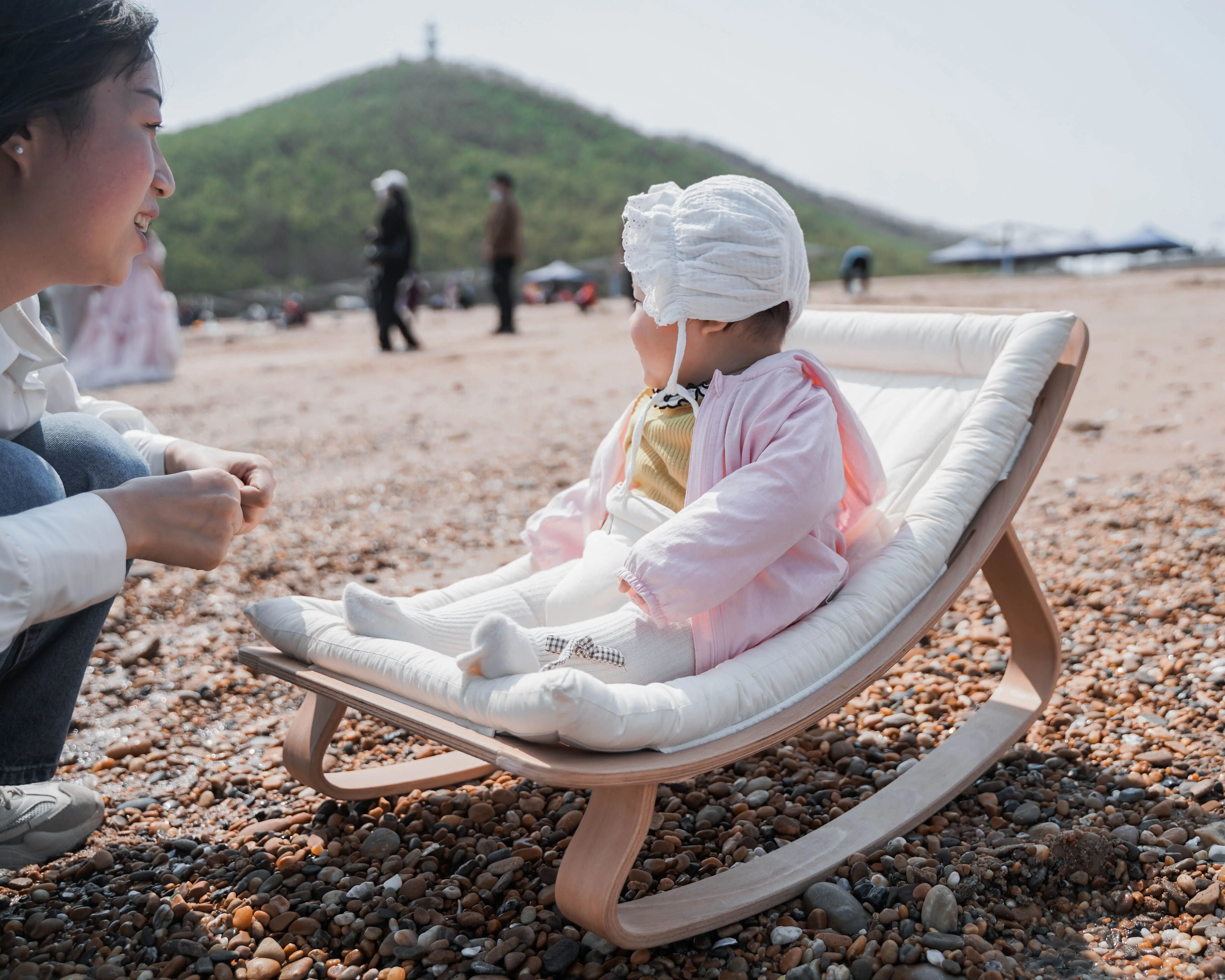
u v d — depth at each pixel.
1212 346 7.32
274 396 8.05
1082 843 1.81
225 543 1.57
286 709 2.76
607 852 1.51
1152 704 2.43
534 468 5.25
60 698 1.75
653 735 1.49
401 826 2.09
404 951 1.64
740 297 1.83
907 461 2.19
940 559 1.93
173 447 2.00
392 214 10.85
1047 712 2.43
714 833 2.02
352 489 4.99
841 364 2.51
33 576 1.33
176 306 10.05
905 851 1.87
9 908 1.82
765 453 1.74
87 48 1.42
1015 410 2.06
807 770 2.26
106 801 2.26
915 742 2.35
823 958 1.58
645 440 2.02
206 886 1.87
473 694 1.54
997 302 12.42
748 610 1.76
